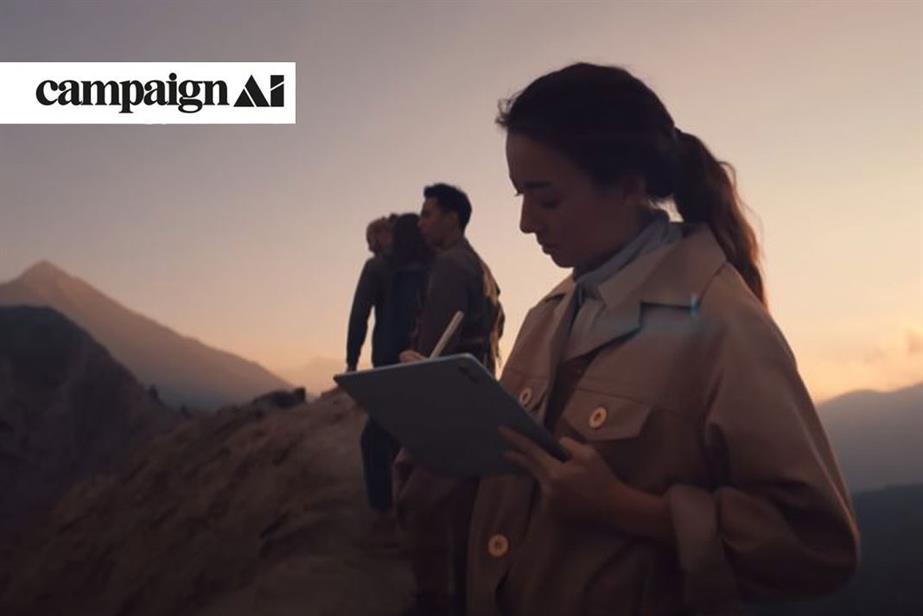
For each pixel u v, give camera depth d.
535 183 1.25
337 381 1.36
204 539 5.70
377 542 4.38
